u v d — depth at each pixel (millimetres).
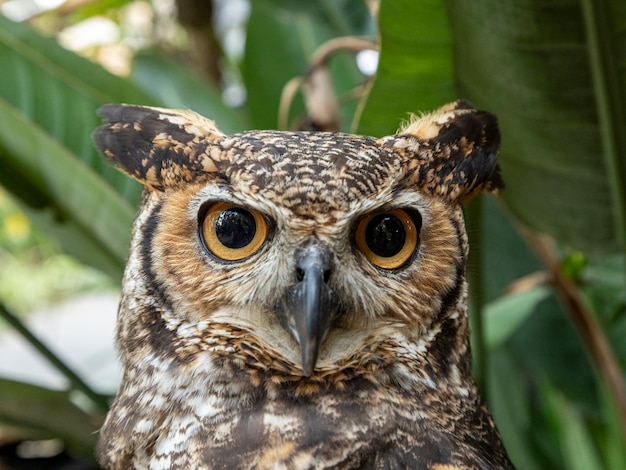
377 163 644
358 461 648
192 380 661
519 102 726
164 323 666
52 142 826
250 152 643
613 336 916
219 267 653
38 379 1495
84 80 830
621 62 701
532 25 693
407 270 659
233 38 1398
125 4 1354
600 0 683
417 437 655
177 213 655
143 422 665
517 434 973
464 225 676
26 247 1785
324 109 793
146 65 1014
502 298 840
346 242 646
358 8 1034
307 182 634
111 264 888
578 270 851
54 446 917
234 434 652
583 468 906
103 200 844
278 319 657
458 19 703
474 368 833
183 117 666
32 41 824
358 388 663
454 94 746
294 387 661
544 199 765
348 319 662
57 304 1795
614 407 853
